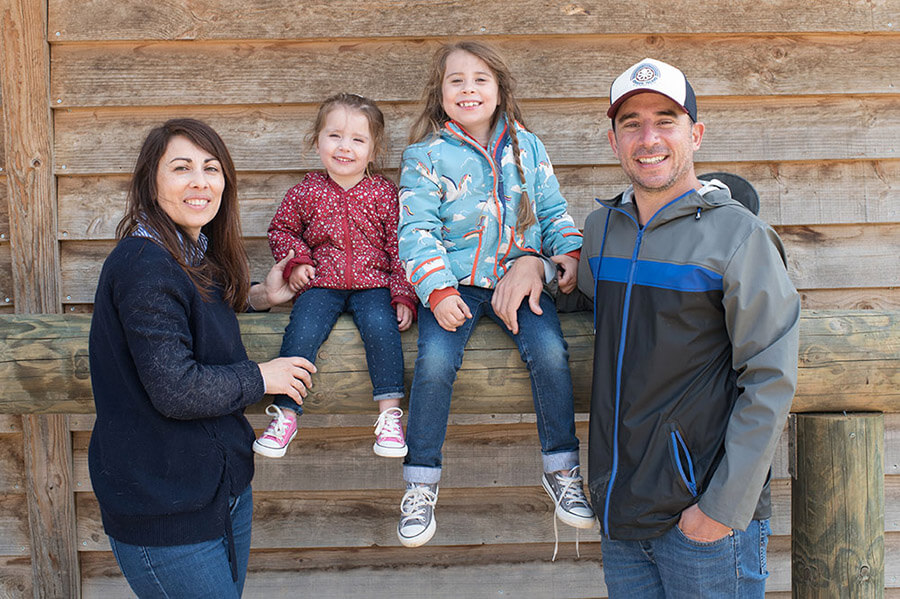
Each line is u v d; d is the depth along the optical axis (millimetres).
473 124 2020
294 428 1830
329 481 2561
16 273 2424
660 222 1630
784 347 1458
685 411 1562
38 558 2486
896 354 1840
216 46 2441
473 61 1975
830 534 1820
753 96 2486
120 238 1621
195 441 1530
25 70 2387
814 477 1840
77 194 2465
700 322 1553
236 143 2473
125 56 2430
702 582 1563
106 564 2557
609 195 2523
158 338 1438
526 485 2576
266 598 2590
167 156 1568
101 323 1513
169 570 1505
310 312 1951
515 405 1919
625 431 1602
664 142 1604
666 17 2434
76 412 1938
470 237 1946
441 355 1818
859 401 1858
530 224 1953
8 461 2514
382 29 2426
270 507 2572
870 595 1816
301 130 2473
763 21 2441
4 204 2467
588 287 1849
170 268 1494
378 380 1878
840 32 2461
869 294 2555
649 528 1590
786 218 2516
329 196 2127
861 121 2502
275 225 2197
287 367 1757
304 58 2451
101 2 2395
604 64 2465
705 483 1557
